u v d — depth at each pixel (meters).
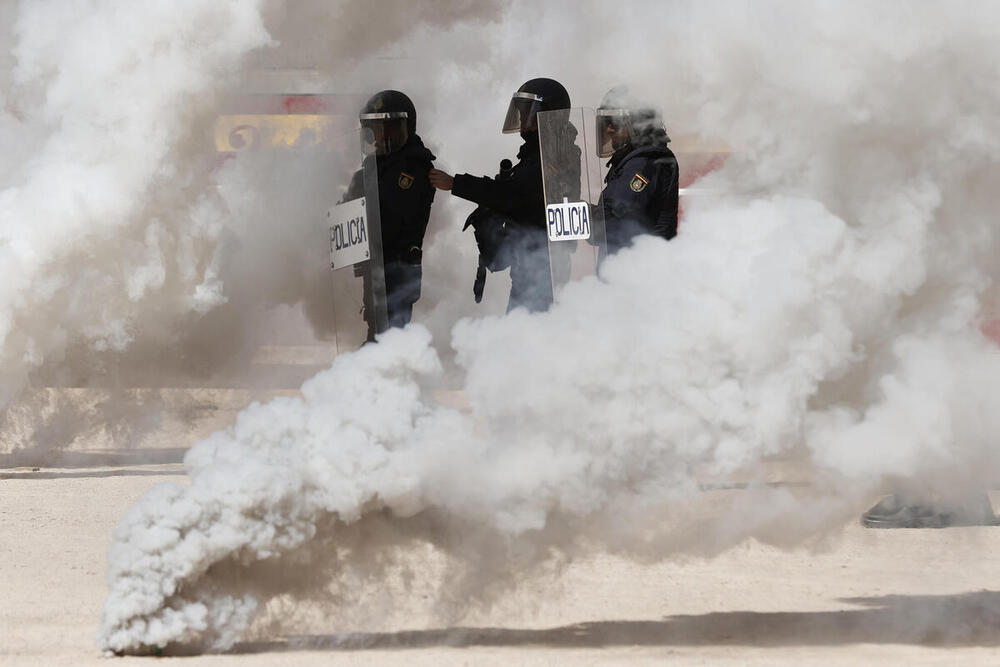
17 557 19.89
